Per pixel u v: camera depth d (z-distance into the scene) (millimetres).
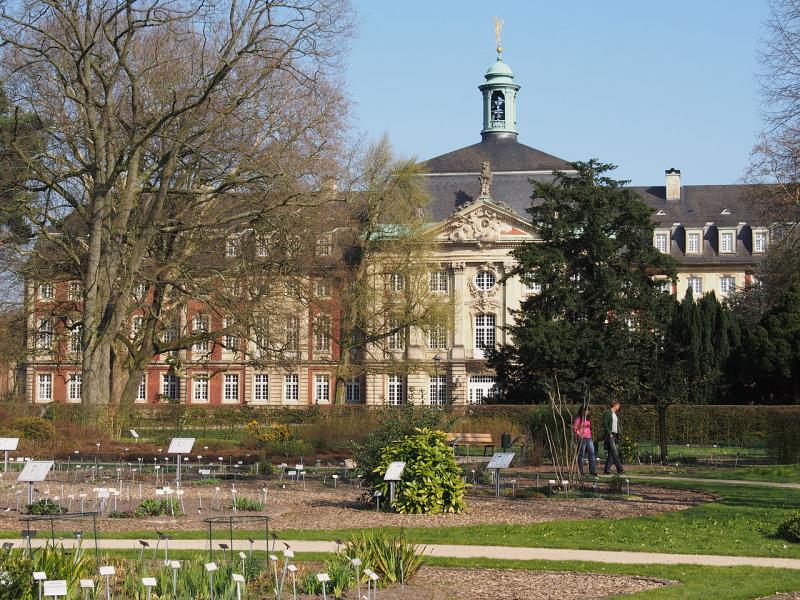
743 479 33500
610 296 62250
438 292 94625
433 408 26328
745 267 100688
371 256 75438
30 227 49156
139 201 49219
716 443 49656
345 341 74750
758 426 49250
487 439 40656
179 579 13867
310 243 52531
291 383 96125
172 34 45781
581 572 16297
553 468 35750
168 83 45000
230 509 23516
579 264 65125
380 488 23844
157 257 50625
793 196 51094
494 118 101312
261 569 15398
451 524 21797
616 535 20219
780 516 23484
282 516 22656
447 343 94750
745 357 60500
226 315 50906
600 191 64250
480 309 94188
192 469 35094
